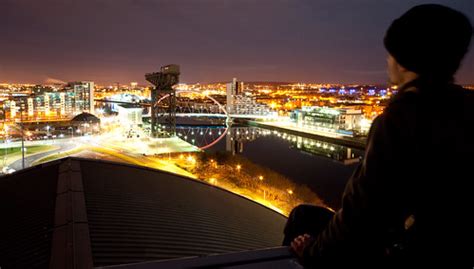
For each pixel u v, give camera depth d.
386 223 2.14
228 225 17.70
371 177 2.13
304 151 127.31
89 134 133.75
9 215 13.80
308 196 67.25
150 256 12.05
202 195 21.77
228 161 90.75
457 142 2.00
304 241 3.38
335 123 163.00
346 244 2.27
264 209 23.97
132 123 148.25
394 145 2.08
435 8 2.19
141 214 15.55
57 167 19.86
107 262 10.88
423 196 2.06
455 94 2.13
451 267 2.09
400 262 2.23
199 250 13.73
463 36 2.11
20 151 95.69
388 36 2.35
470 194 2.02
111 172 20.80
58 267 9.87
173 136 128.75
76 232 12.11
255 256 3.47
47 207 14.19
